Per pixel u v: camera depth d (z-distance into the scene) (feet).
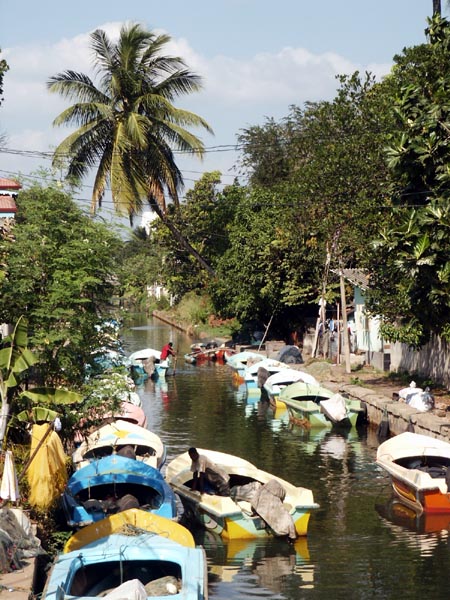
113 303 59.98
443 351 91.35
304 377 104.58
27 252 54.34
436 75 66.39
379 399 86.38
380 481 66.80
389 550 50.37
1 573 37.06
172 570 40.70
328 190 97.76
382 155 91.09
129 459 55.11
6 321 54.24
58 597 34.30
